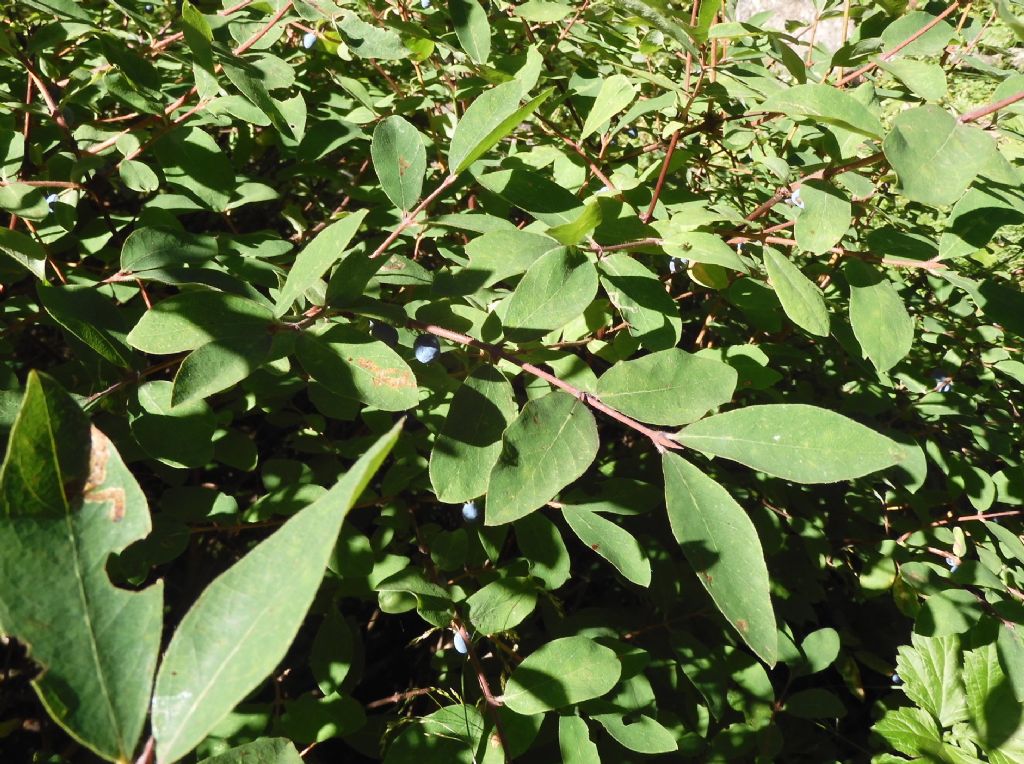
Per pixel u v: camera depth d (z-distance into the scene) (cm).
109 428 30
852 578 52
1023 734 42
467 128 28
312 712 32
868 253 35
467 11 39
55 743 42
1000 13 25
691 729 40
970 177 24
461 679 36
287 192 58
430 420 36
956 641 45
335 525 12
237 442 35
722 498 22
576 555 52
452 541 35
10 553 13
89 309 28
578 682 28
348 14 37
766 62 52
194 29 31
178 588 46
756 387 37
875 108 38
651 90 52
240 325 23
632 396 23
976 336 55
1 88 43
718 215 33
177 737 13
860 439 21
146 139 39
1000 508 52
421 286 36
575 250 26
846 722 54
